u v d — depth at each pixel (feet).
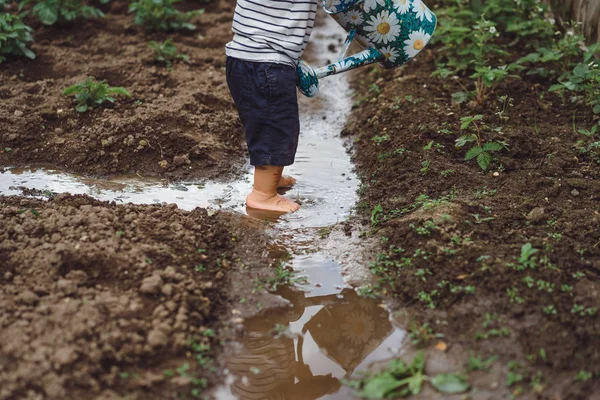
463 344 10.64
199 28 23.54
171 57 20.85
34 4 23.20
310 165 16.65
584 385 9.65
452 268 12.00
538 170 14.90
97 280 11.61
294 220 14.39
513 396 9.64
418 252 12.52
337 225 14.24
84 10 22.52
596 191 14.06
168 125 17.21
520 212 13.47
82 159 16.30
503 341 10.51
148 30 22.58
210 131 17.46
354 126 18.15
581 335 10.34
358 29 13.75
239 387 10.40
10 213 13.29
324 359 11.02
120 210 13.78
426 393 9.91
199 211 14.25
